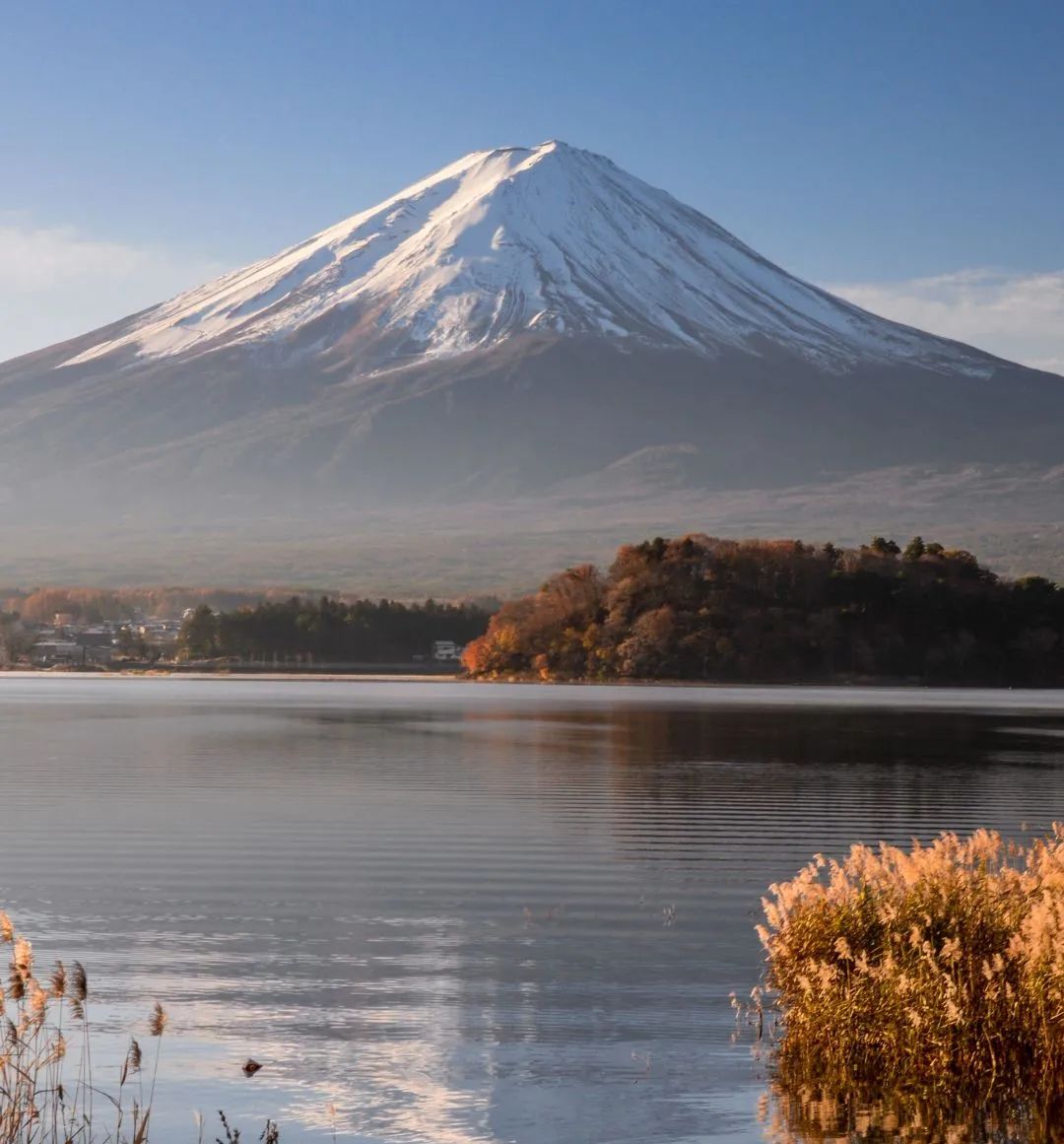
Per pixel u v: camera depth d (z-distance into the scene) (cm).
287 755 6469
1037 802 4591
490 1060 1919
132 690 15362
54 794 4759
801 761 6172
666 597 17238
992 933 1906
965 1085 1789
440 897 2942
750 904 2891
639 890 3031
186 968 2341
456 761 6172
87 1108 1744
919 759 6303
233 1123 1708
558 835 3825
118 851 3500
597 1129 1697
